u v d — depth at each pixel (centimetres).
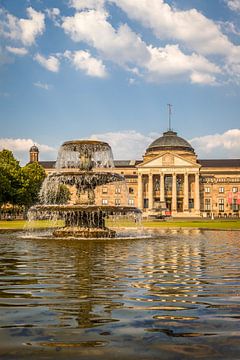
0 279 1313
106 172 3812
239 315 871
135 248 2472
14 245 2681
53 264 1691
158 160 16025
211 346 684
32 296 1051
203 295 1067
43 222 8012
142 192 16175
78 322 818
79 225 3616
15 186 9612
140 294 1077
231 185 16588
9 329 773
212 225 6681
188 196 15925
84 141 3809
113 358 634
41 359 631
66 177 3819
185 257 1978
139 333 750
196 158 17688
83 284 1222
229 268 1580
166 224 7250
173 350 666
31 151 19575
